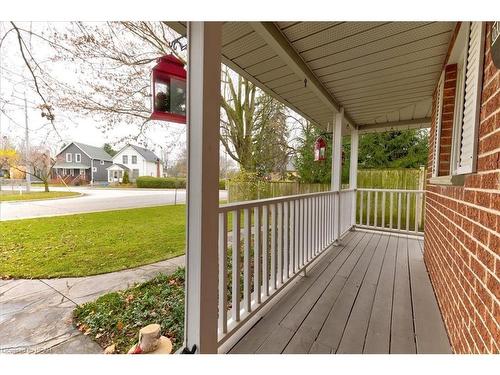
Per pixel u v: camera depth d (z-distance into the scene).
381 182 5.93
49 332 1.96
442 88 2.44
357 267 2.97
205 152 1.28
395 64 2.50
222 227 1.58
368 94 3.33
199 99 1.26
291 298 2.22
